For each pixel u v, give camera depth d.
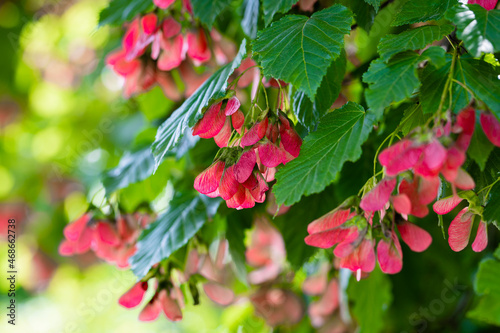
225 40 0.85
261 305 1.06
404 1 0.83
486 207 0.66
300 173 0.67
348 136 0.67
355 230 0.65
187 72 0.85
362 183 0.83
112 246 0.88
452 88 0.64
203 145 0.89
